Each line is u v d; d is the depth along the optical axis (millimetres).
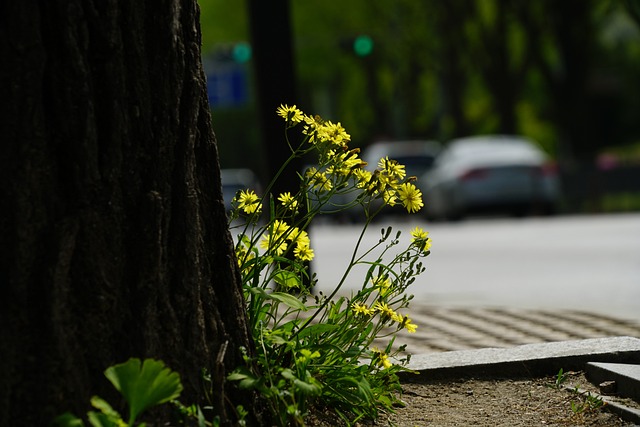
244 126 85812
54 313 5758
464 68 66812
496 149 46250
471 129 77688
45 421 5707
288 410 6301
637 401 7676
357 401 7172
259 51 14852
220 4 80500
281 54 14859
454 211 45312
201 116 6422
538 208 45125
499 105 60750
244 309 6613
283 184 14398
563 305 15398
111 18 6000
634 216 37750
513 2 58812
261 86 14828
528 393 8086
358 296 7465
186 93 6281
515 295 16969
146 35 6141
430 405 7809
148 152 6109
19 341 5746
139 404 5539
